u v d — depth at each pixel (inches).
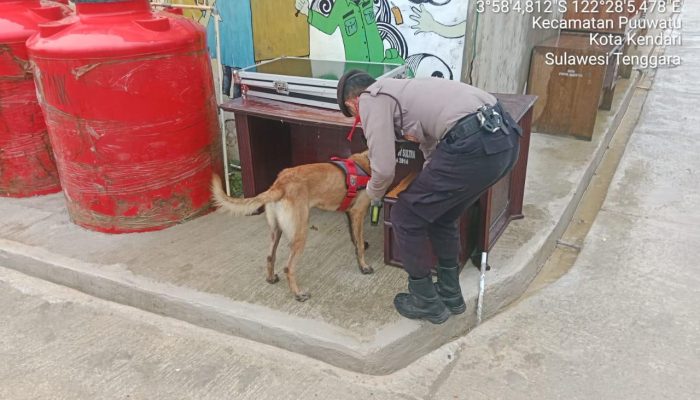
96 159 140.6
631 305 124.1
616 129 258.4
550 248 150.2
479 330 118.3
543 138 221.3
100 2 132.0
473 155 91.8
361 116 98.5
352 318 112.3
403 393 101.5
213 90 155.6
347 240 145.5
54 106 138.0
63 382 104.3
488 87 176.9
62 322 122.7
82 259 137.2
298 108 142.3
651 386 100.6
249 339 115.8
